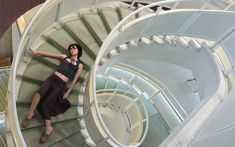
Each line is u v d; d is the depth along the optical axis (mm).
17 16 3562
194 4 6922
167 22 5941
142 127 8258
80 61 5477
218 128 3484
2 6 3256
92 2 6180
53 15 5305
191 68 7355
